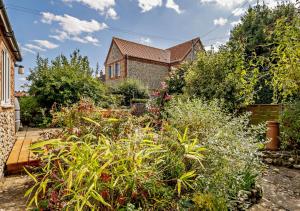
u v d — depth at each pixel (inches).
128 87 592.1
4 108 146.3
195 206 81.7
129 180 80.7
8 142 160.9
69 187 73.0
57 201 78.4
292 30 133.8
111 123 128.0
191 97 270.4
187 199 87.1
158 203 82.7
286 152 176.9
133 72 693.9
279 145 185.9
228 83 245.0
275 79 155.1
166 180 91.4
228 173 94.2
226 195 88.5
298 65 140.6
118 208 76.4
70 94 365.4
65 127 134.0
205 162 98.2
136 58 700.0
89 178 73.5
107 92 520.1
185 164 99.3
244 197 98.8
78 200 69.1
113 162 81.5
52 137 124.3
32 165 135.0
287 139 181.2
